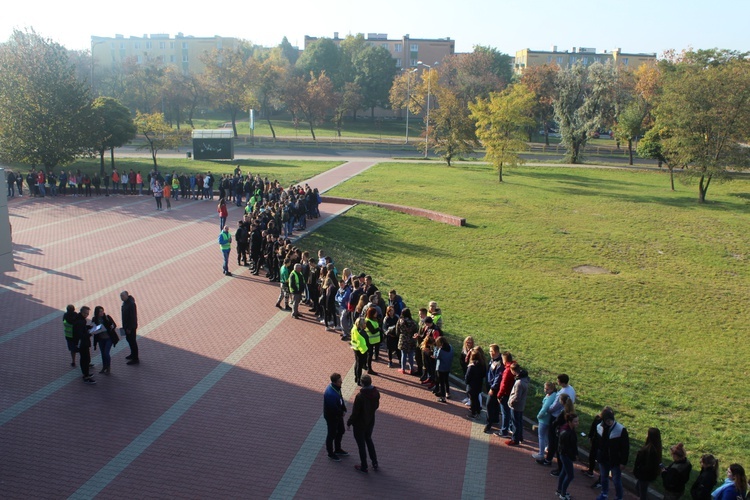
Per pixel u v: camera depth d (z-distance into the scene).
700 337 19.27
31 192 35.53
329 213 33.16
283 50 140.00
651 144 57.97
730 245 31.50
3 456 10.34
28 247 24.06
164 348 15.09
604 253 29.30
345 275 16.61
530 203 40.25
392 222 32.81
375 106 118.94
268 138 85.31
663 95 45.94
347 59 117.12
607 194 45.00
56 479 9.77
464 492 9.96
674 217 37.47
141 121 46.72
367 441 10.28
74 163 50.41
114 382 13.20
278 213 26.30
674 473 8.93
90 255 23.17
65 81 40.22
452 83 103.25
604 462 9.64
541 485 10.29
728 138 42.41
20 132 38.47
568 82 64.56
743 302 23.05
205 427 11.54
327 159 61.31
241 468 10.29
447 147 58.44
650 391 14.80
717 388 15.30
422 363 14.31
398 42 134.75
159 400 12.50
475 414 12.50
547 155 74.12
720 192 47.72
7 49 38.91
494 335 18.08
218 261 23.02
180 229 27.94
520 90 50.22
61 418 11.63
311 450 10.94
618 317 20.77
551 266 26.89
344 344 15.86
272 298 19.19
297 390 13.18
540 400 13.60
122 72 107.50
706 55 52.69
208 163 53.78
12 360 14.03
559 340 18.14
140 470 10.11
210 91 87.81
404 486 10.03
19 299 18.09
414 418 12.38
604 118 68.81
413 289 22.44
